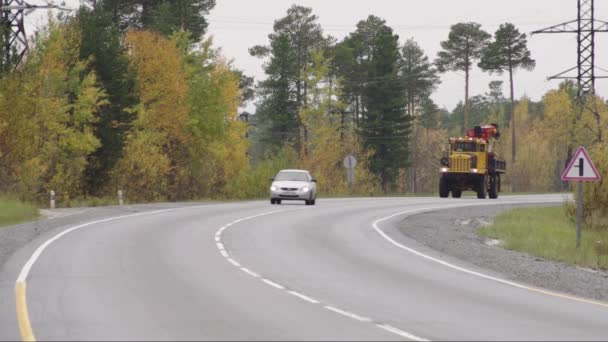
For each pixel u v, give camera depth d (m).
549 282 34.75
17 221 60.06
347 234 54.69
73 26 102.44
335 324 23.47
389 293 30.14
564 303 28.91
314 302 27.52
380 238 52.66
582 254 47.78
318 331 22.33
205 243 46.41
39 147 89.69
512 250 50.16
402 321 24.28
